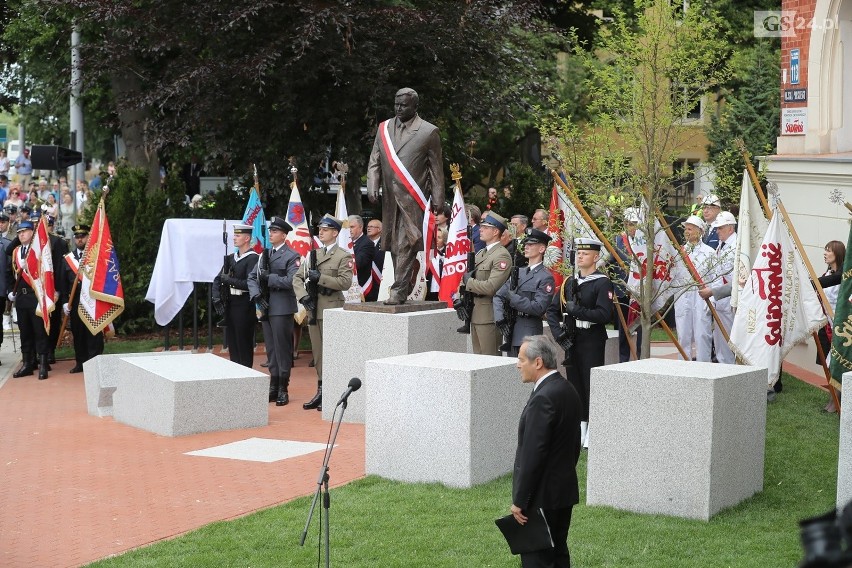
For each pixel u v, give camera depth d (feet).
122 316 68.03
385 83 62.75
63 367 60.34
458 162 73.61
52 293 56.03
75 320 57.77
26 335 57.72
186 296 57.98
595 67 41.50
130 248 67.51
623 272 40.83
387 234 43.16
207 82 61.05
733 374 29.01
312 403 46.24
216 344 64.80
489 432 32.96
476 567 25.38
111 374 46.16
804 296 37.93
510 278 39.29
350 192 69.72
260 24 61.93
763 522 28.17
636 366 30.09
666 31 35.91
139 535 29.01
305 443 39.42
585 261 35.50
